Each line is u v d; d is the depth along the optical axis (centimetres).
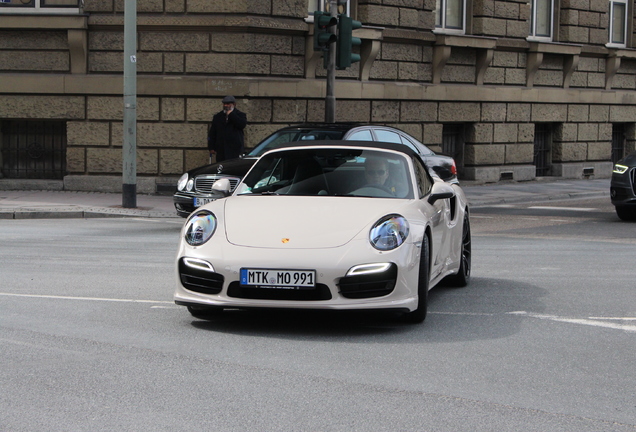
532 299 938
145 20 2098
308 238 744
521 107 2828
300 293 727
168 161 2130
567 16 2964
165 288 957
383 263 734
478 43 2642
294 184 866
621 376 634
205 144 2117
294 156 906
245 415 528
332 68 1772
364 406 550
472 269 1156
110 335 731
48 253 1218
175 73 2119
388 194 847
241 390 580
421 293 783
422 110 2522
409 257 750
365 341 725
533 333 769
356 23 1786
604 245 1421
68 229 1520
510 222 1778
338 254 728
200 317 808
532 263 1212
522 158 2847
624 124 3312
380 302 735
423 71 2544
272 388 585
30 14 2106
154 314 818
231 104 1888
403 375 624
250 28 2092
